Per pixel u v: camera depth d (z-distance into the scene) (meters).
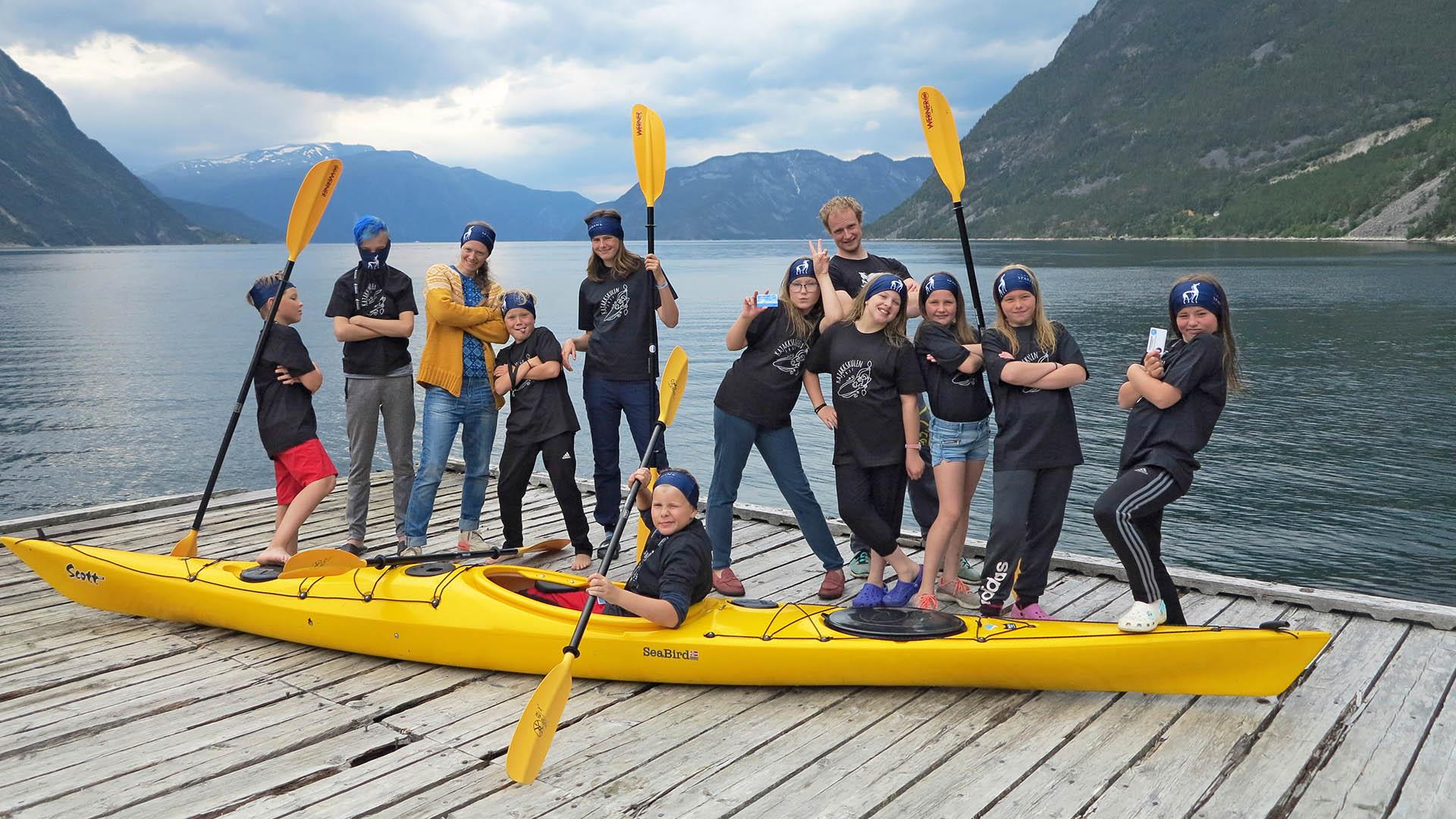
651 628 4.08
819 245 5.21
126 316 46.34
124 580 4.86
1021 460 4.32
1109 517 3.88
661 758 3.50
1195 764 3.39
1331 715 3.73
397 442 5.83
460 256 5.73
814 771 3.39
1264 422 18.45
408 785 3.32
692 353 29.91
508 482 5.66
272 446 5.10
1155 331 3.94
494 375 5.73
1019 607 4.50
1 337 37.50
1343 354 26.80
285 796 3.24
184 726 3.77
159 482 16.53
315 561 4.59
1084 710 3.83
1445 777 3.28
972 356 4.46
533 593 4.55
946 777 3.33
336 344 32.22
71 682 4.18
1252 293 46.59
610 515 5.99
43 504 15.27
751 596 5.29
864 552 5.54
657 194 5.58
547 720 3.35
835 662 3.97
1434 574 10.81
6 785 3.31
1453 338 29.55
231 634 4.79
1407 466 15.18
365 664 4.42
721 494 5.18
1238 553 11.56
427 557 4.74
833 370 4.73
